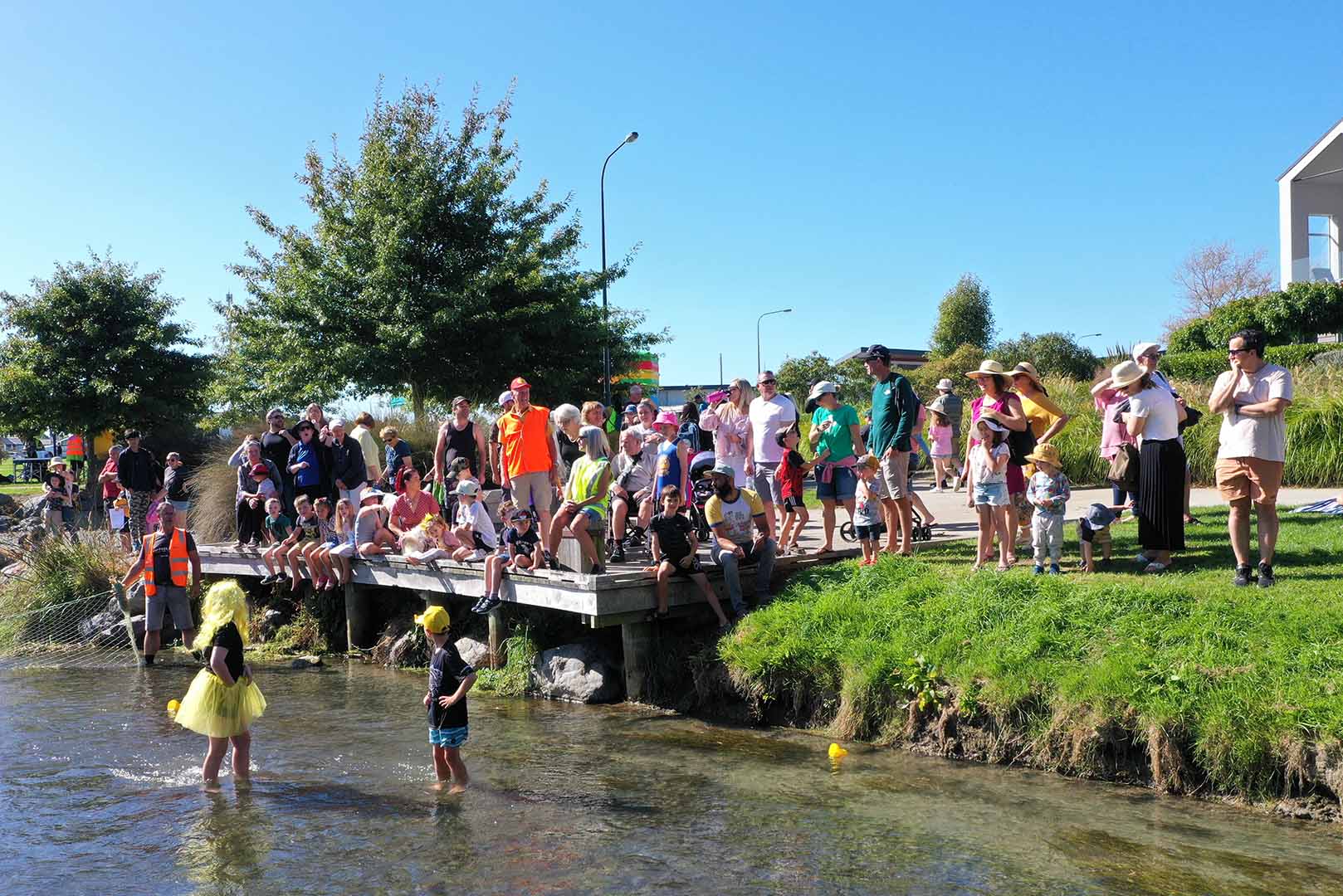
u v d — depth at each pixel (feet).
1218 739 20.70
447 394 80.94
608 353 81.82
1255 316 82.84
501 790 23.15
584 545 31.63
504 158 80.84
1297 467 46.83
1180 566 28.45
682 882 17.80
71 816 21.93
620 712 30.25
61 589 48.47
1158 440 27.99
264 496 45.27
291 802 22.58
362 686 35.19
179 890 18.07
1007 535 29.71
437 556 37.22
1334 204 98.73
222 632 23.57
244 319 77.25
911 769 23.76
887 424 31.99
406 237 75.66
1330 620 22.18
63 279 96.37
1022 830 19.69
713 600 30.96
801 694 27.73
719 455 38.78
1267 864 17.78
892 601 28.40
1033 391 31.22
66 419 93.56
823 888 17.40
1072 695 22.88
